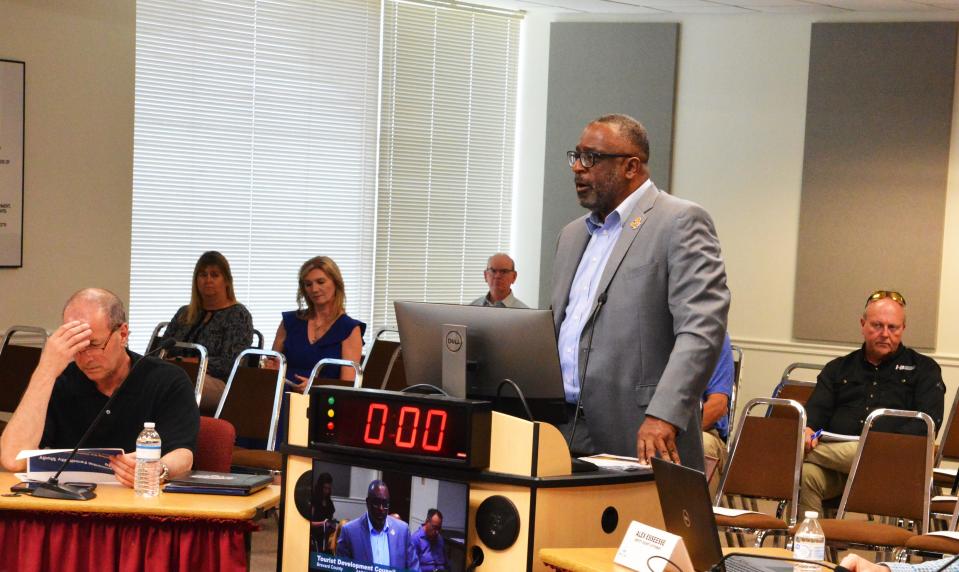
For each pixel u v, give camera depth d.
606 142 3.19
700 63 7.84
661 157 7.88
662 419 2.93
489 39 8.12
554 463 2.64
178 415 3.33
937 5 7.22
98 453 3.08
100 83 6.32
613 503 2.74
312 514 2.82
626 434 3.14
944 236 7.47
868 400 5.29
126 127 6.45
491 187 8.24
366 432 2.74
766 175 7.73
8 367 5.51
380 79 7.75
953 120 7.43
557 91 8.06
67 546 2.89
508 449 2.64
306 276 6.00
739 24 7.75
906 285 7.50
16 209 5.99
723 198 7.82
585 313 3.25
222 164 7.20
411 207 7.95
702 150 7.85
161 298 7.04
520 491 2.61
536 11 8.18
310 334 6.05
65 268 6.22
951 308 7.46
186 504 2.88
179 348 6.03
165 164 6.99
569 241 3.41
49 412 3.37
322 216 7.62
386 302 7.91
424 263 8.04
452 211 8.11
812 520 2.51
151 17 6.86
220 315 6.07
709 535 2.38
